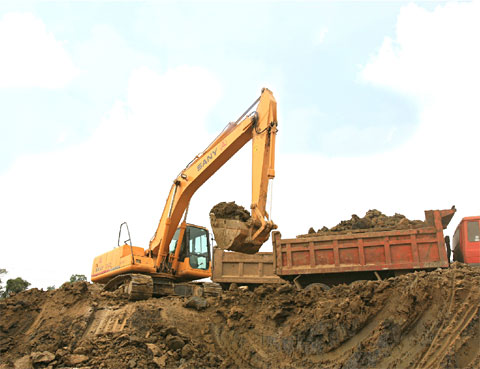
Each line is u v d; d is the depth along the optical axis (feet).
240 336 32.04
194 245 50.72
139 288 42.57
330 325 28.22
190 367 28.45
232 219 33.01
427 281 26.86
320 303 30.60
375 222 43.04
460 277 26.22
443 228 37.01
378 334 26.22
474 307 24.47
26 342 34.19
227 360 30.32
